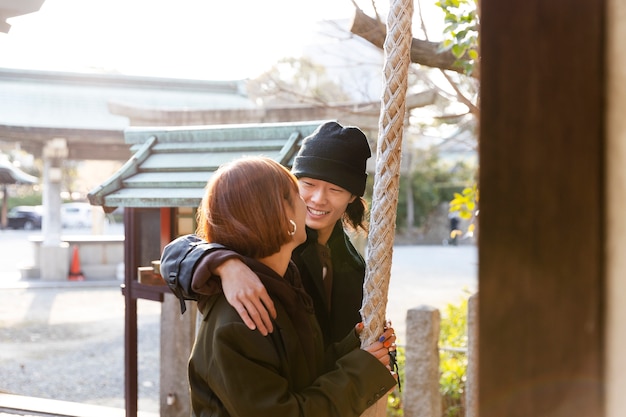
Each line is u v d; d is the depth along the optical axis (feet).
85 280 47.98
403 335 26.84
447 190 95.91
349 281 5.97
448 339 17.57
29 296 41.50
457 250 77.00
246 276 4.41
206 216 4.77
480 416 2.58
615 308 2.41
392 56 5.11
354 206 6.13
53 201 48.03
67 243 48.75
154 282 10.43
